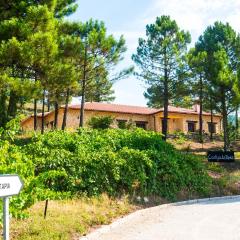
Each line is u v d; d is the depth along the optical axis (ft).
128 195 50.01
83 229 31.55
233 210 45.37
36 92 63.26
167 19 120.06
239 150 128.67
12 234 27.76
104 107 150.51
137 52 119.85
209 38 132.87
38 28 69.36
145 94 127.65
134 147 64.34
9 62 64.69
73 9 92.99
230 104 109.70
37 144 50.29
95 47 95.76
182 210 46.39
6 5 74.84
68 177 45.19
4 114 75.61
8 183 19.24
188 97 130.93
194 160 64.59
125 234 32.30
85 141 60.03
